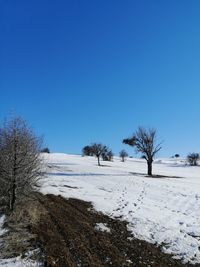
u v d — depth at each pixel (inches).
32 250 557.3
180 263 538.6
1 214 743.7
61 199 971.9
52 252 545.0
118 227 712.4
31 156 792.3
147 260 541.6
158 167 3713.1
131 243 616.1
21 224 677.3
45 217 745.6
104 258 536.7
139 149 2279.8
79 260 523.2
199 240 648.4
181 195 1169.4
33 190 861.2
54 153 4768.7
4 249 562.3
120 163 3735.2
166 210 907.4
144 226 724.7
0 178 753.6
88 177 1669.5
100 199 1004.6
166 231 691.4
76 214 796.6
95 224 720.3
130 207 910.4
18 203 785.6
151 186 1405.0
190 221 793.6
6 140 761.6
